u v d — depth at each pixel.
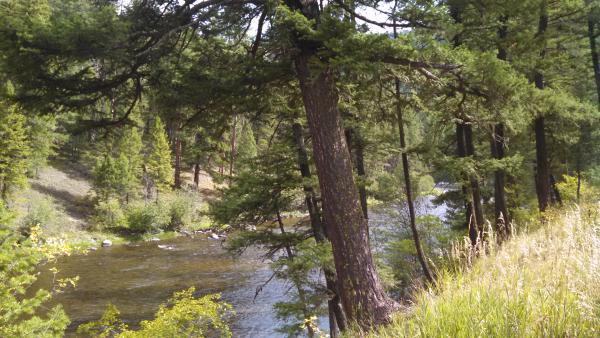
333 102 7.09
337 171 6.90
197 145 11.65
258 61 7.38
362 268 6.79
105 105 7.80
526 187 23.52
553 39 14.44
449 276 3.81
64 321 6.29
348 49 5.75
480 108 7.86
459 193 16.33
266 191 11.49
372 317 6.41
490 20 7.41
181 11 7.39
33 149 34.31
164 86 7.30
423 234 18.00
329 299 10.59
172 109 7.84
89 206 38.81
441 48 6.02
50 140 36.59
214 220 12.10
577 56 16.95
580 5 13.26
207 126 8.52
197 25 7.41
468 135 13.52
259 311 18.09
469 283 3.49
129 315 17.59
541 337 2.51
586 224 4.50
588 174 19.75
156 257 28.94
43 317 16.48
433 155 11.02
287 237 11.64
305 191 11.33
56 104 6.55
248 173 11.71
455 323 2.89
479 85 6.72
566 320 2.51
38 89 6.21
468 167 10.91
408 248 15.52
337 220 6.89
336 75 7.64
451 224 19.58
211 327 16.30
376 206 21.47
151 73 7.21
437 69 6.77
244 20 7.88
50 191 38.03
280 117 11.15
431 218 18.19
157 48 7.02
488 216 19.17
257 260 27.39
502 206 14.34
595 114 12.82
